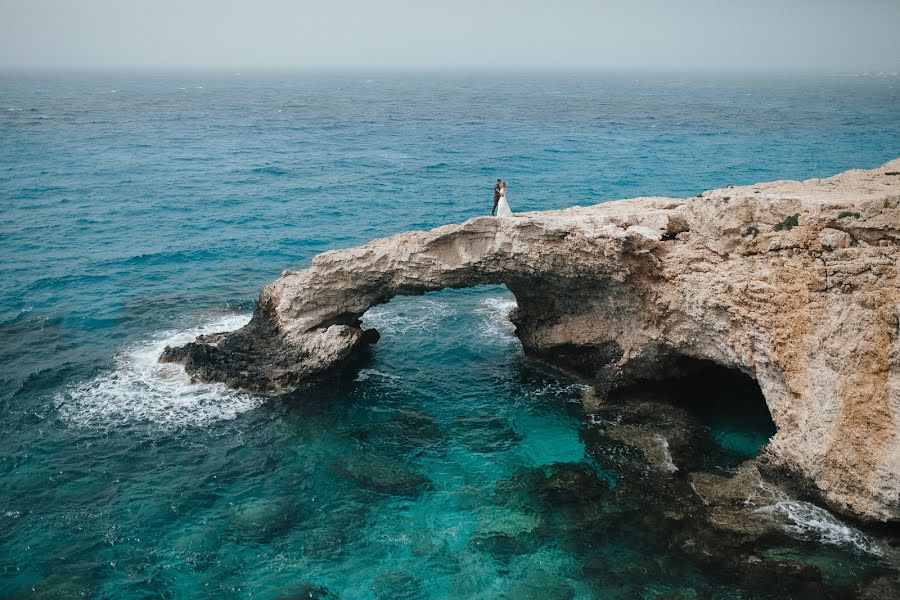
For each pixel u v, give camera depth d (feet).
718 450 76.64
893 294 59.41
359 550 64.28
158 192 201.87
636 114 459.73
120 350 101.86
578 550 63.31
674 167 246.06
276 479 74.49
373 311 118.83
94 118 394.32
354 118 430.20
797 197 67.77
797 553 60.39
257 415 86.38
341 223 174.70
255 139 321.11
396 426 84.48
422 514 69.00
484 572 61.36
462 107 524.52
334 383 94.17
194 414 85.97
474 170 242.17
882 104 547.90
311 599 58.65
